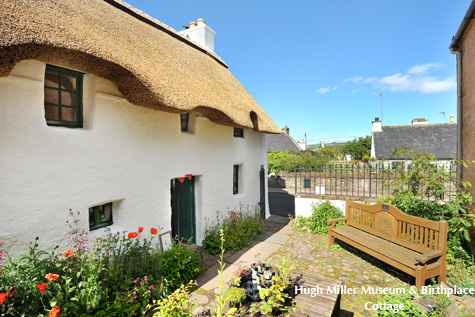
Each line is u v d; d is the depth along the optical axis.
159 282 3.47
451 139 20.22
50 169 3.06
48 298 2.46
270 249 5.58
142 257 3.59
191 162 5.45
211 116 5.47
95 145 3.59
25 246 2.82
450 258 4.43
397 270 4.47
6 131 2.69
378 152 21.47
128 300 2.92
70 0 3.84
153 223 4.52
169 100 3.74
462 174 5.48
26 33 2.35
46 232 3.01
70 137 3.27
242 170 7.67
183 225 5.68
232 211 6.73
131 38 4.41
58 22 2.78
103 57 2.97
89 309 2.62
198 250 5.38
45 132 3.02
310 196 7.72
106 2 5.35
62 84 3.39
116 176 3.90
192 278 4.08
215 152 6.25
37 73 2.94
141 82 3.42
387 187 6.63
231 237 5.62
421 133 21.89
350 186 7.77
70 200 3.26
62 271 2.75
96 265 2.89
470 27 5.05
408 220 4.29
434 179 4.90
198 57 6.98
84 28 3.19
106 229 3.73
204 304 3.39
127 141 4.07
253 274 2.90
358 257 5.10
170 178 4.91
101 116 3.70
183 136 5.23
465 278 3.81
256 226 6.77
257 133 8.62
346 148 33.28
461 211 4.58
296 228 7.25
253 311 2.39
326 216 6.80
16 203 2.75
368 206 5.23
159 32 6.30
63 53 2.73
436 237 3.80
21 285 2.34
